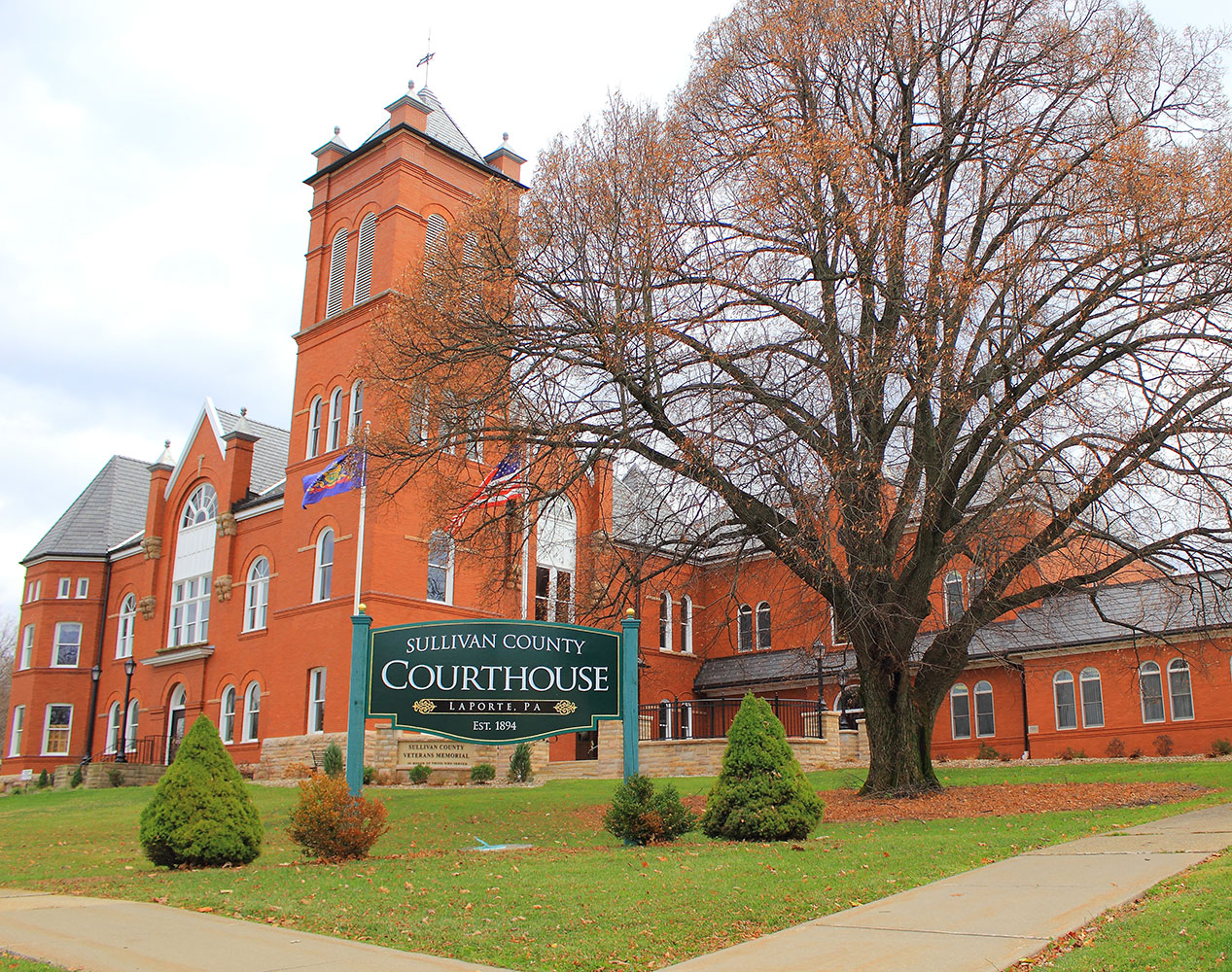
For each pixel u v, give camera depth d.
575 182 17.66
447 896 9.95
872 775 19.53
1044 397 16.08
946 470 18.33
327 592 32.44
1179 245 16.17
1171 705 29.48
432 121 35.12
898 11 18.64
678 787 23.61
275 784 29.12
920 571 19.03
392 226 32.59
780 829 13.62
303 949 8.06
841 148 16.19
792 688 38.22
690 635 42.25
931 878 10.38
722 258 17.30
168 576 42.03
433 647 14.67
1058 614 25.52
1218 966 6.19
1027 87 18.81
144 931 8.82
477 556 20.52
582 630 15.30
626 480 21.36
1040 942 7.33
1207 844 11.09
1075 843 12.28
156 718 39.41
